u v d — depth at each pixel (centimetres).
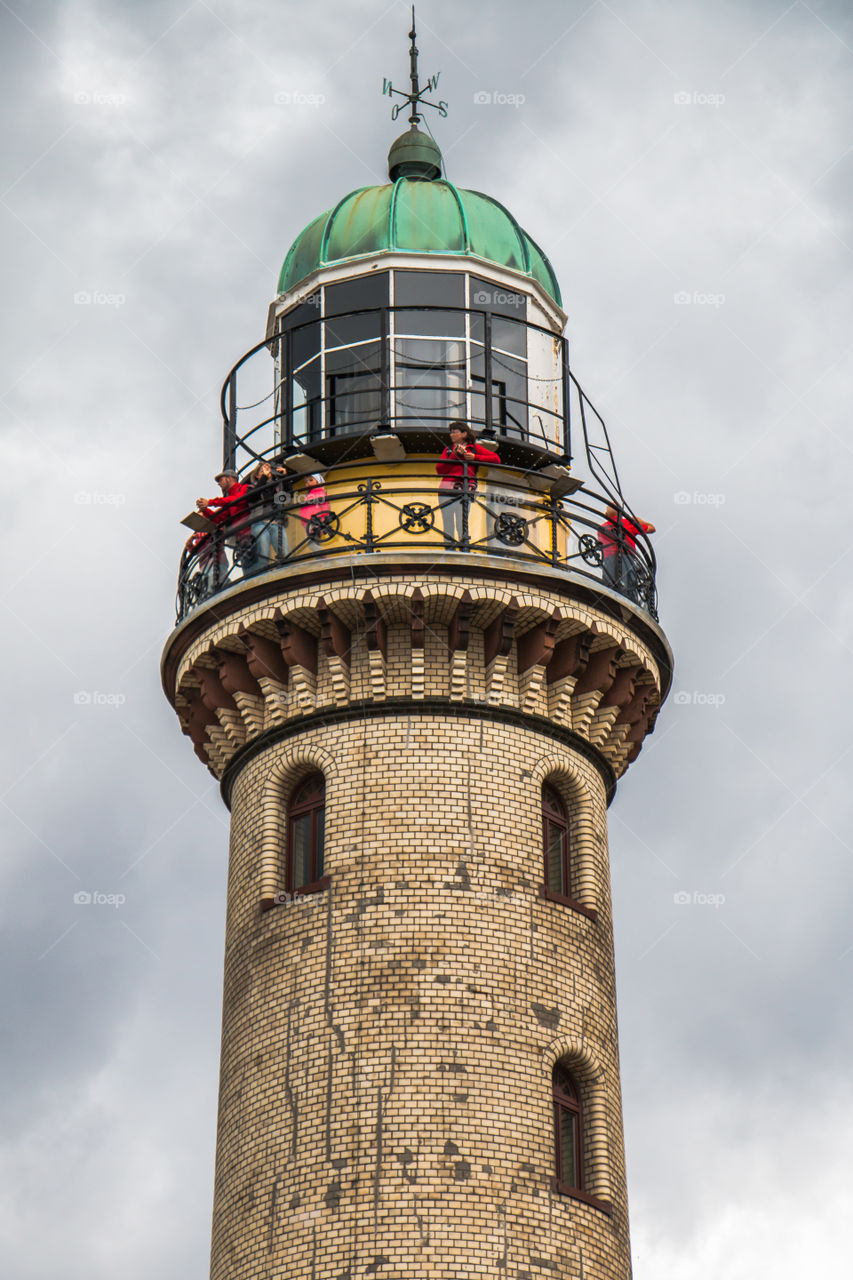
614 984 5991
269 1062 5681
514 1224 5431
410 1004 5612
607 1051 5828
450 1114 5500
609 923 6050
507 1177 5472
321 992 5672
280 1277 5422
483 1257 5375
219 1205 5688
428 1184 5431
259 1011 5762
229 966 5953
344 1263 5372
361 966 5669
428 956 5662
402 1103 5509
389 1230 5384
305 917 5781
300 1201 5478
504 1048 5609
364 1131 5497
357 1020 5619
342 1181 5456
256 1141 5619
